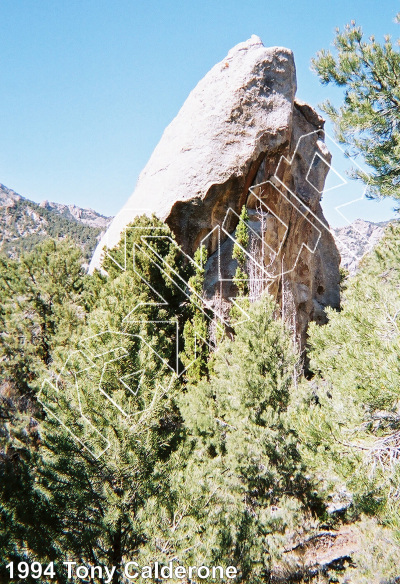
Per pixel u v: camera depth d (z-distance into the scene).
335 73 11.65
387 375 5.11
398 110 11.03
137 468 6.39
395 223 15.00
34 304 18.56
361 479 5.52
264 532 8.78
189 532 6.12
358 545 7.87
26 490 6.05
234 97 22.16
